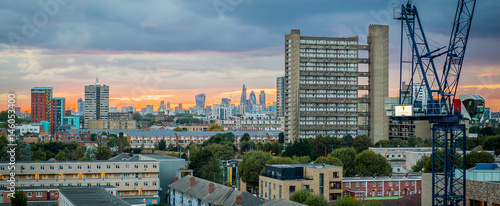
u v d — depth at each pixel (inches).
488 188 5413.4
